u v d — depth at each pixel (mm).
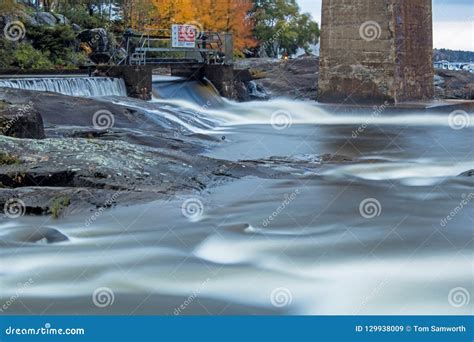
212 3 67500
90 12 58344
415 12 48250
